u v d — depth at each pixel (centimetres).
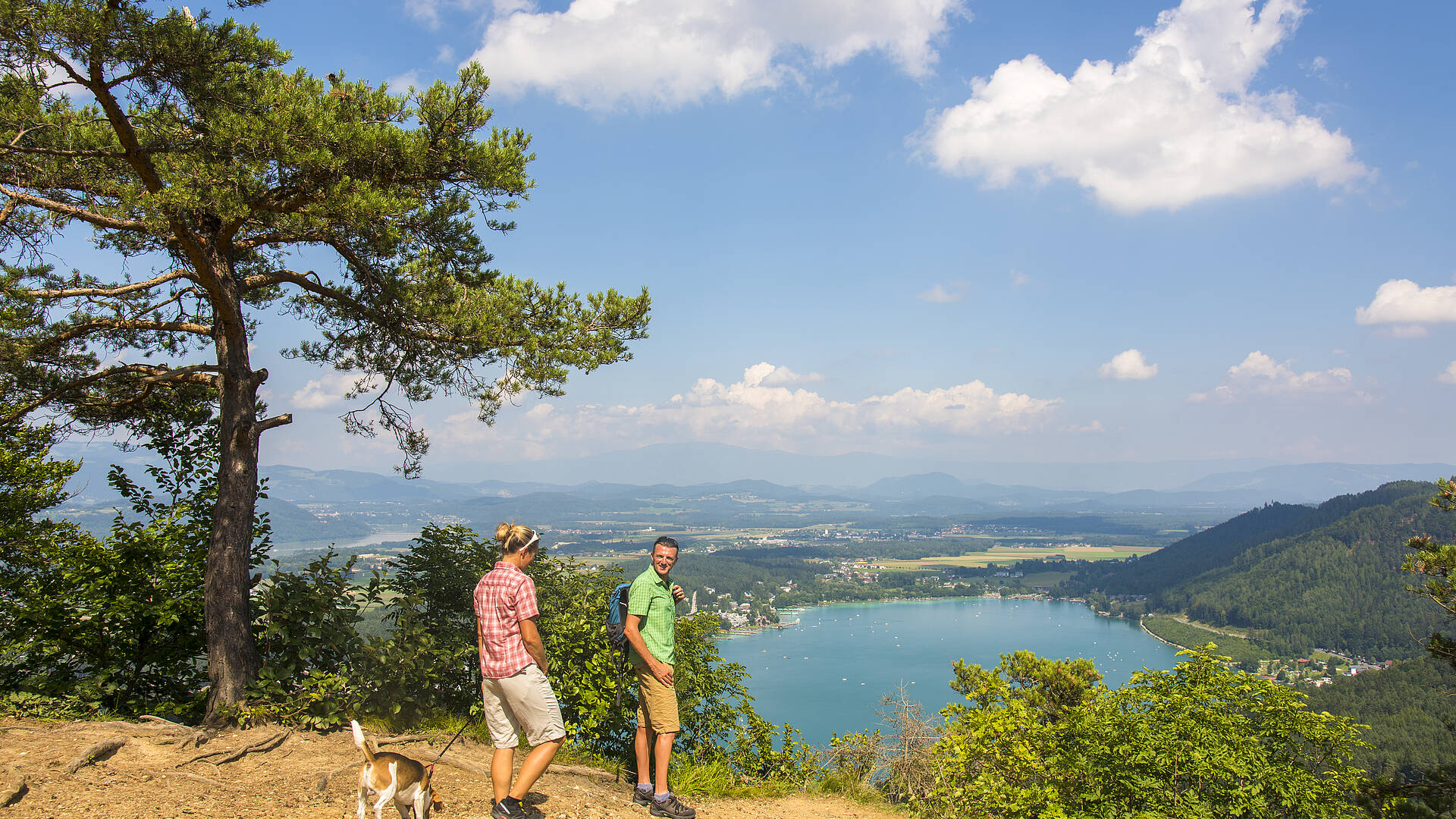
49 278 715
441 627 724
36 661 632
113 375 698
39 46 539
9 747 438
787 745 844
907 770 784
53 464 707
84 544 678
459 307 687
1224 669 677
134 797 400
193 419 810
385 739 562
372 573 699
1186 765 623
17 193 602
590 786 565
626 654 535
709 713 816
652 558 530
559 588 768
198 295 752
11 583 645
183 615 703
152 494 756
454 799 475
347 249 693
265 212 679
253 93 652
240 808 411
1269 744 636
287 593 648
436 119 665
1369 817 805
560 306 748
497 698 420
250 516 643
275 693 592
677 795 639
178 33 579
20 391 709
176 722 601
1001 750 718
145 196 547
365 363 845
